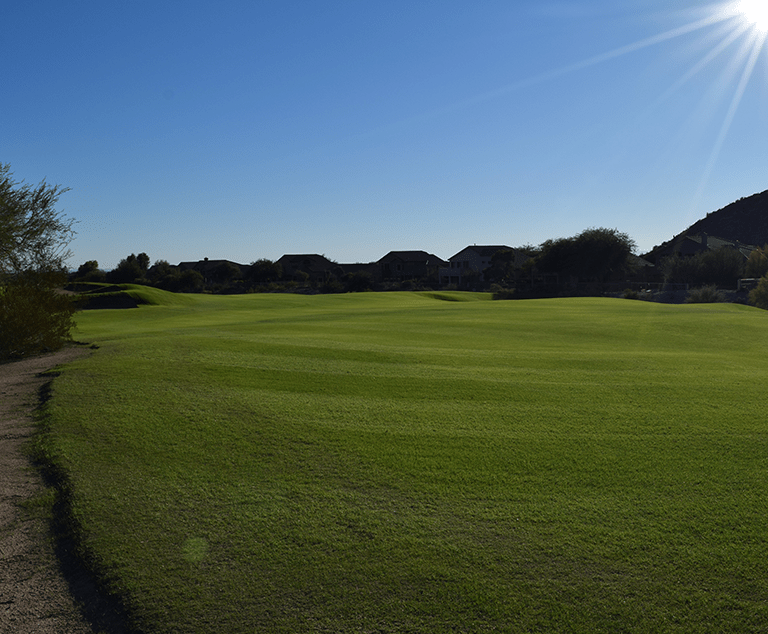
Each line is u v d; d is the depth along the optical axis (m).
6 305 13.97
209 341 14.57
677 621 3.89
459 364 12.33
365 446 7.08
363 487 5.95
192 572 4.45
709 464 6.56
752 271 58.38
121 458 6.65
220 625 3.88
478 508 5.49
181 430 7.54
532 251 97.44
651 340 18.50
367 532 5.03
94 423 7.79
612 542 4.85
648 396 9.65
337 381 10.34
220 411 8.35
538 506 5.53
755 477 6.18
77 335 19.05
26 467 6.52
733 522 5.18
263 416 8.15
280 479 6.12
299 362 12.02
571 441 7.33
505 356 13.56
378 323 22.31
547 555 4.66
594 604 4.06
